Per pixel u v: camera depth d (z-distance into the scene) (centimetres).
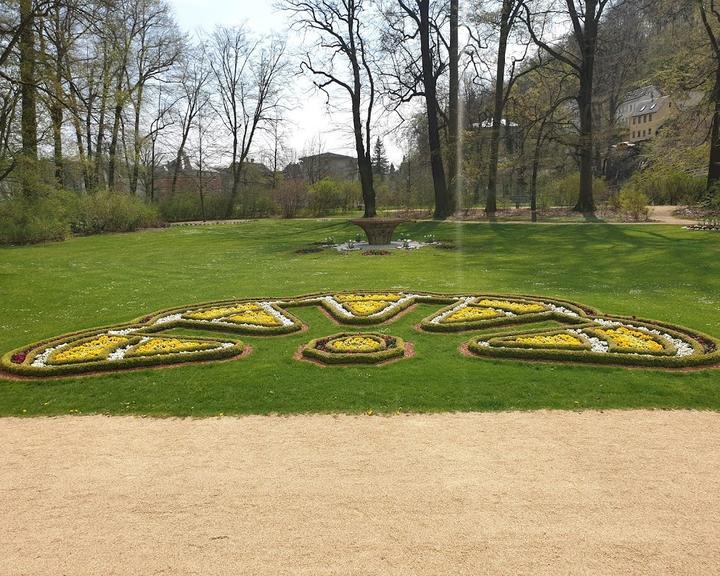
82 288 1484
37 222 2778
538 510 423
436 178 3506
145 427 606
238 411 641
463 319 994
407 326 996
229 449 545
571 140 3300
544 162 3844
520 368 759
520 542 384
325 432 578
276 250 2358
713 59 2731
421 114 4081
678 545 379
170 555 379
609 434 561
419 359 805
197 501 448
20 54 2362
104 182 4084
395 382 712
